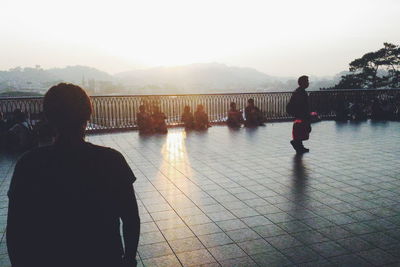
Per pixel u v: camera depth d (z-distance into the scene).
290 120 16.53
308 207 5.33
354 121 15.76
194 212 5.19
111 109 14.11
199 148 10.01
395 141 10.60
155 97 15.10
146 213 5.18
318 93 16.66
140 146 10.44
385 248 4.03
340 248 4.04
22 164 1.72
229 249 4.05
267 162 8.18
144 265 3.73
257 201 5.61
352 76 42.38
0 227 4.79
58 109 1.70
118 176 1.77
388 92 17.02
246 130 13.48
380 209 5.21
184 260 3.82
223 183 6.61
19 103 12.73
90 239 1.70
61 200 1.67
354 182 6.54
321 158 8.51
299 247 4.07
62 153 1.71
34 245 1.67
